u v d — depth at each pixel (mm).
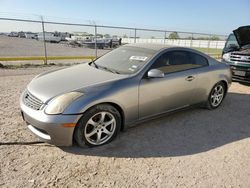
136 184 2596
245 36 7562
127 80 3463
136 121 3693
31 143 3299
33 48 22875
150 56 3916
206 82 4727
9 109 4484
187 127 4176
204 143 3631
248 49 7742
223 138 3838
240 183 2723
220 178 2789
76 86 3201
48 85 3293
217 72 4965
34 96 3137
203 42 23422
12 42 29797
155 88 3756
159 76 3566
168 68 4043
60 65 11211
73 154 3098
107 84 3289
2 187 2416
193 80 4414
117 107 3414
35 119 2947
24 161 2881
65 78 3506
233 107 5422
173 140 3664
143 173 2797
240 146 3600
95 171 2781
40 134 3051
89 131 3213
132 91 3449
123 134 3752
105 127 3348
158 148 3393
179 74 4156
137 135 3750
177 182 2672
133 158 3098
